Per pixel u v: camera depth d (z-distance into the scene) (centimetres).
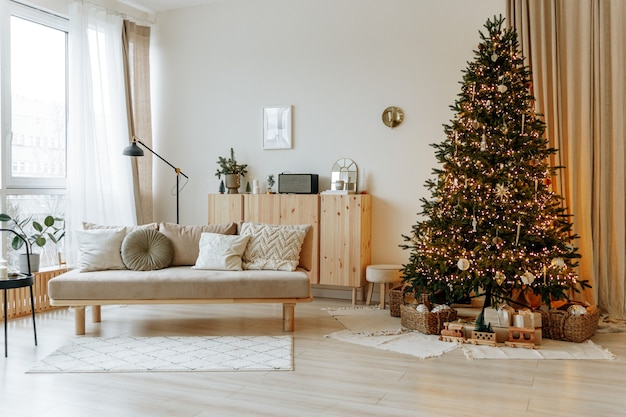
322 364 335
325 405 268
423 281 416
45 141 529
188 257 462
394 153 546
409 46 539
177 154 644
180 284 405
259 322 448
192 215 639
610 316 463
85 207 535
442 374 316
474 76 413
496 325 402
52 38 537
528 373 318
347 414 256
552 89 482
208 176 630
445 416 254
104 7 577
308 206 539
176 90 643
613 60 464
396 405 268
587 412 260
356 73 560
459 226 402
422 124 535
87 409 263
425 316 407
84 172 534
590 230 469
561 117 480
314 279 536
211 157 628
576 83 476
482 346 376
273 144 596
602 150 470
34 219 516
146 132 626
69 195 527
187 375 313
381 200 551
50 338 396
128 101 594
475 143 405
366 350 366
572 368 328
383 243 551
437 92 529
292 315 418
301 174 552
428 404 269
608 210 472
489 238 390
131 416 255
